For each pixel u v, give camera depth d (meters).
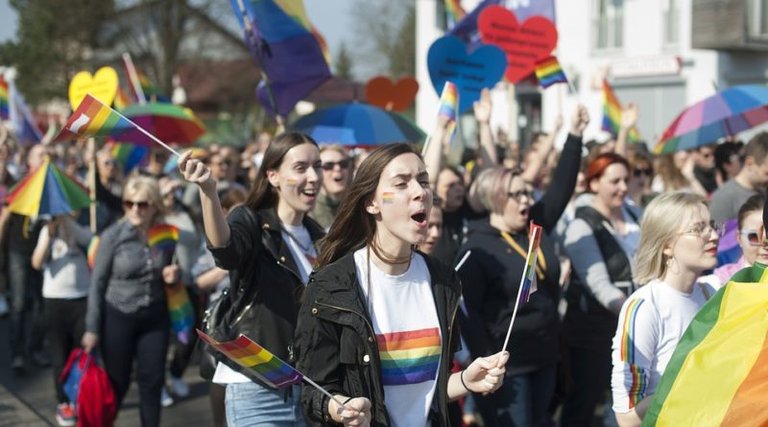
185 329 7.11
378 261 3.75
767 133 7.05
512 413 5.78
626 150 9.41
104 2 48.47
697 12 26.17
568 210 8.27
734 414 3.10
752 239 5.06
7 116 16.05
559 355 6.04
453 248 6.84
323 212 6.86
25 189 8.30
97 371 6.89
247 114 52.88
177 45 46.50
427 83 34.19
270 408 4.78
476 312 5.81
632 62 28.44
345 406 3.46
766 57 25.94
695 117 8.90
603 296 6.26
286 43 7.11
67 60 50.00
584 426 6.53
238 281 4.75
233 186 11.02
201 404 9.06
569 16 30.00
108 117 4.25
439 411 3.71
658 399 3.29
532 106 30.56
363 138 8.03
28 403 9.16
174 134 9.47
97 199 10.41
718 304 3.36
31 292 10.76
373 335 3.58
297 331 3.70
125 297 6.91
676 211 4.38
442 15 33.66
